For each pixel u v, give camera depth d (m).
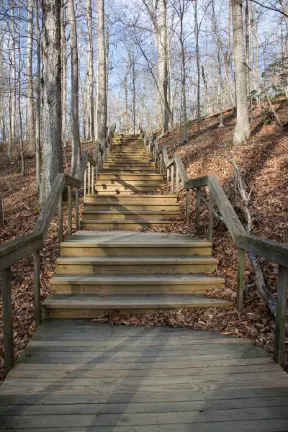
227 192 6.21
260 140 9.39
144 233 5.30
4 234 6.55
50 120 7.10
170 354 2.74
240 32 9.61
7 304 2.38
